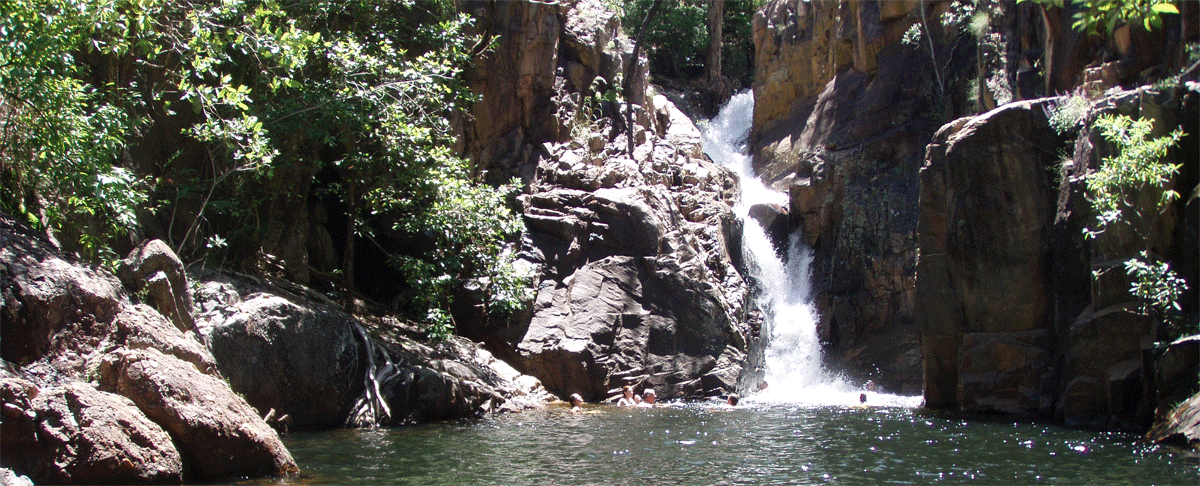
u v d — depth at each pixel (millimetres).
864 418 14648
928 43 25438
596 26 24031
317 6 16797
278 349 13039
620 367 19312
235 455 8648
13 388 7410
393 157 16688
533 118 22422
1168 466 9664
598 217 20781
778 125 30938
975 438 12031
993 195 14734
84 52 13875
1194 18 13703
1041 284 14477
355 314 17969
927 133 24203
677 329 20094
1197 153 12992
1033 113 14664
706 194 23641
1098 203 12867
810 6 30453
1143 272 12320
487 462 9992
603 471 9445
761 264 24656
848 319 23312
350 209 17750
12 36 9789
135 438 7875
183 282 11305
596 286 20000
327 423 13602
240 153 13727
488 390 16031
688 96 37188
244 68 15914
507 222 18609
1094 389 13102
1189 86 12828
